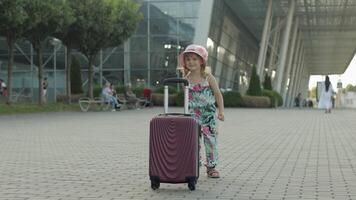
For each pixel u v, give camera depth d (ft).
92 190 25.41
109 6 114.32
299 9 192.85
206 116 28.04
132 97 124.67
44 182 27.53
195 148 24.89
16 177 29.01
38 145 44.75
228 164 33.65
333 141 48.01
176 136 24.75
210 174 28.50
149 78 150.30
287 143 46.32
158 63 149.69
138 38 150.41
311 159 35.81
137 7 123.34
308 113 109.50
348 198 23.43
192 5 147.33
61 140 48.96
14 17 86.28
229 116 93.35
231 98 139.74
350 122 76.69
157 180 25.02
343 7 187.62
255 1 172.65
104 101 114.83
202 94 27.76
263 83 166.91
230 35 183.62
